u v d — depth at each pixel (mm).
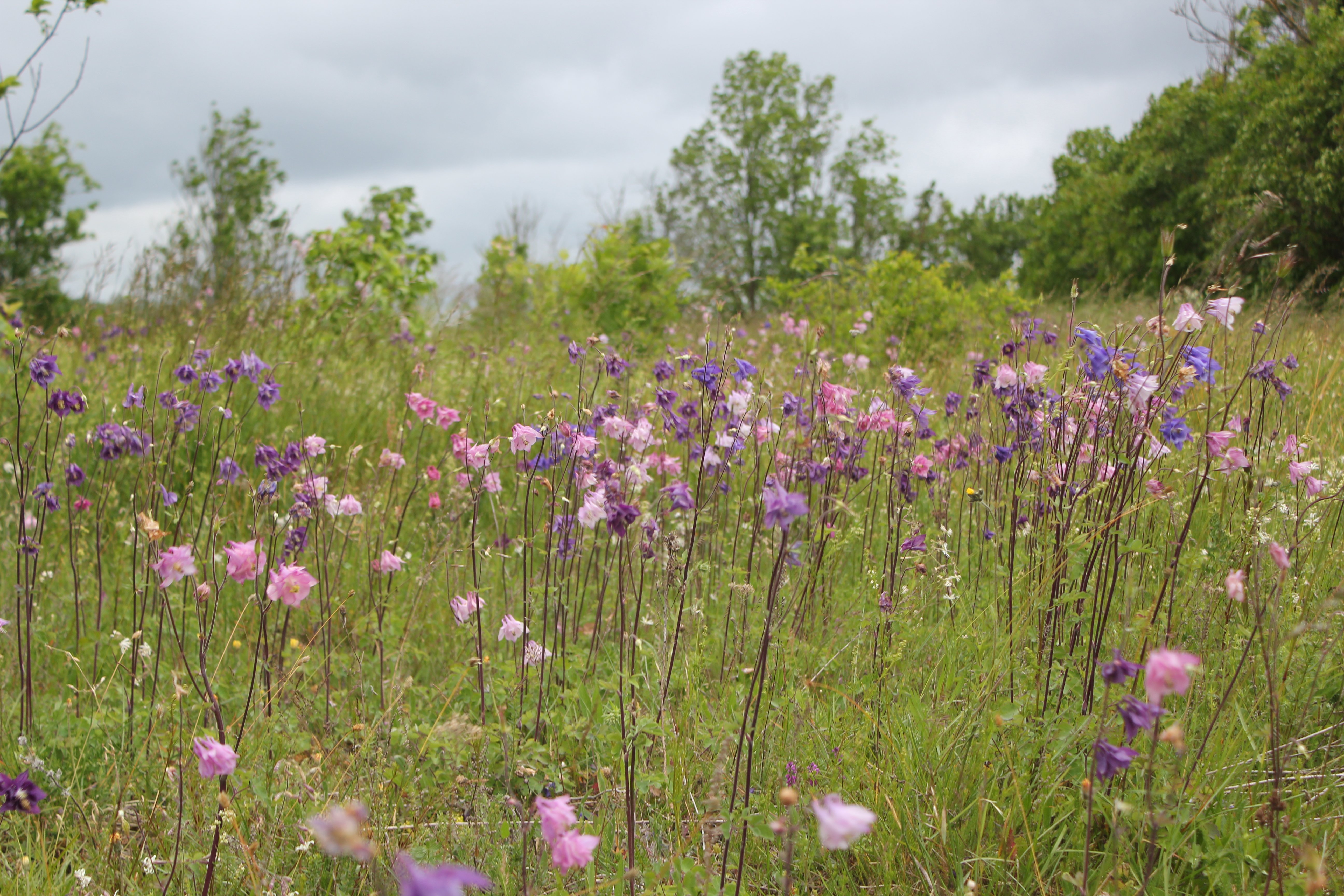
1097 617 2643
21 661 2934
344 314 8602
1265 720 2424
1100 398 2713
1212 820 2080
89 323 7859
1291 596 2611
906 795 2250
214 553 3150
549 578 2984
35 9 4312
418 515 4531
